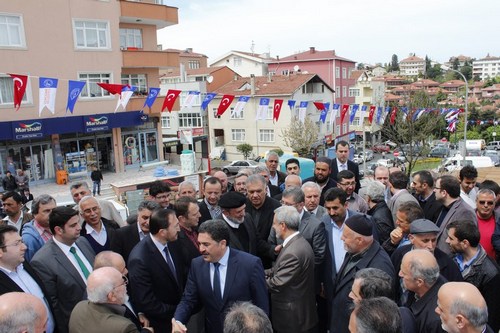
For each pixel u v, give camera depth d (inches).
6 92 773.3
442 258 146.3
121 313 123.6
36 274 144.9
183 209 182.5
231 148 1528.1
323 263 175.6
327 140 1475.1
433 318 116.6
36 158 861.2
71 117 850.1
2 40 767.7
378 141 1971.0
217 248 140.8
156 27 1075.9
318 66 1925.4
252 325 91.9
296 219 157.4
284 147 1411.2
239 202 175.2
